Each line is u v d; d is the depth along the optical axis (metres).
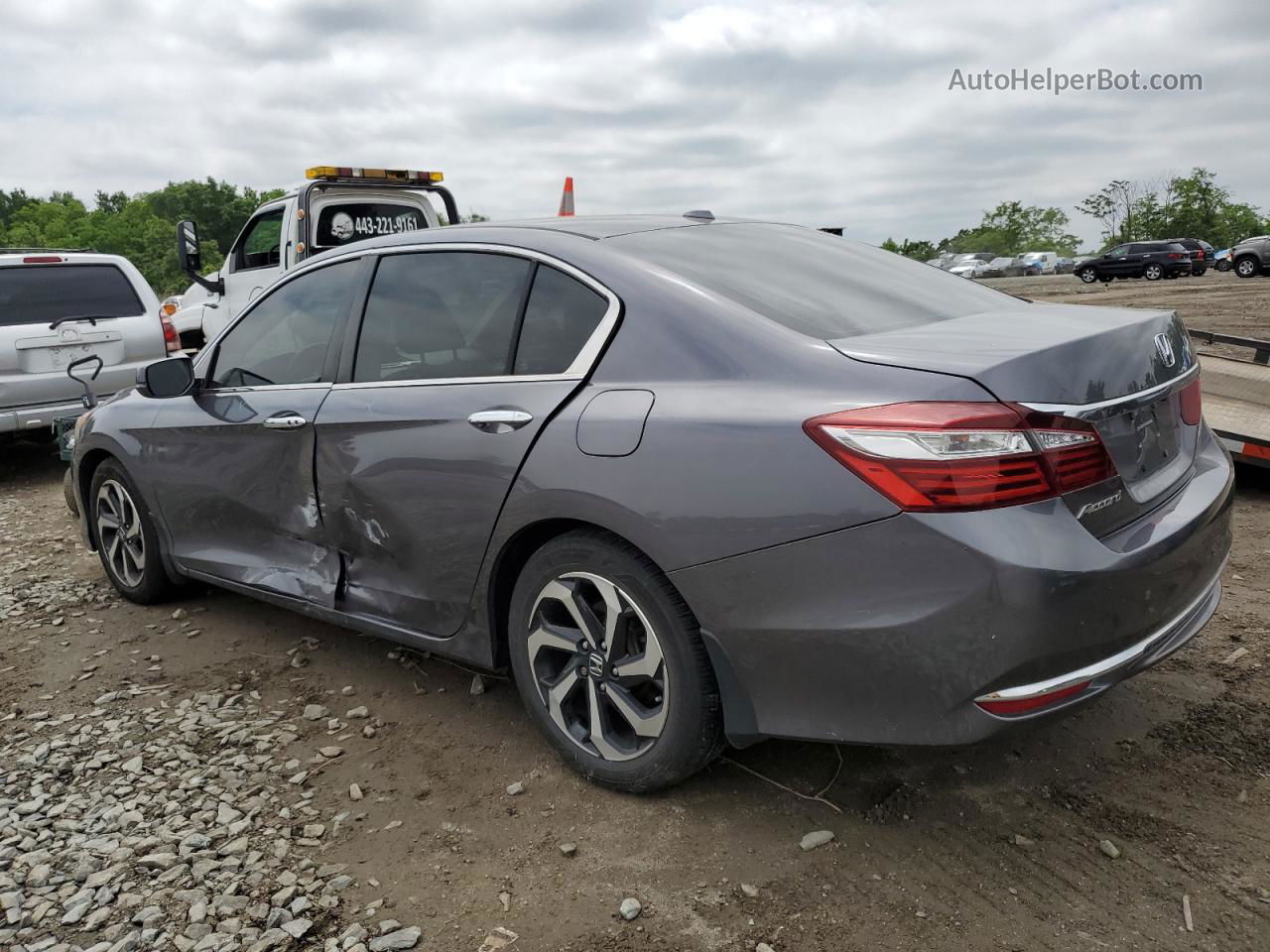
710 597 2.38
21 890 2.44
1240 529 5.01
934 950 2.11
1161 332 2.62
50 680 3.77
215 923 2.28
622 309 2.68
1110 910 2.21
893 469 2.11
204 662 3.87
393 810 2.75
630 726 2.71
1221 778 2.71
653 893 2.34
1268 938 2.10
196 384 4.01
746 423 2.31
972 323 2.66
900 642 2.14
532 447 2.70
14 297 7.61
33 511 6.80
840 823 2.58
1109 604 2.15
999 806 2.63
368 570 3.36
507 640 3.04
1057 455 2.13
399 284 3.31
